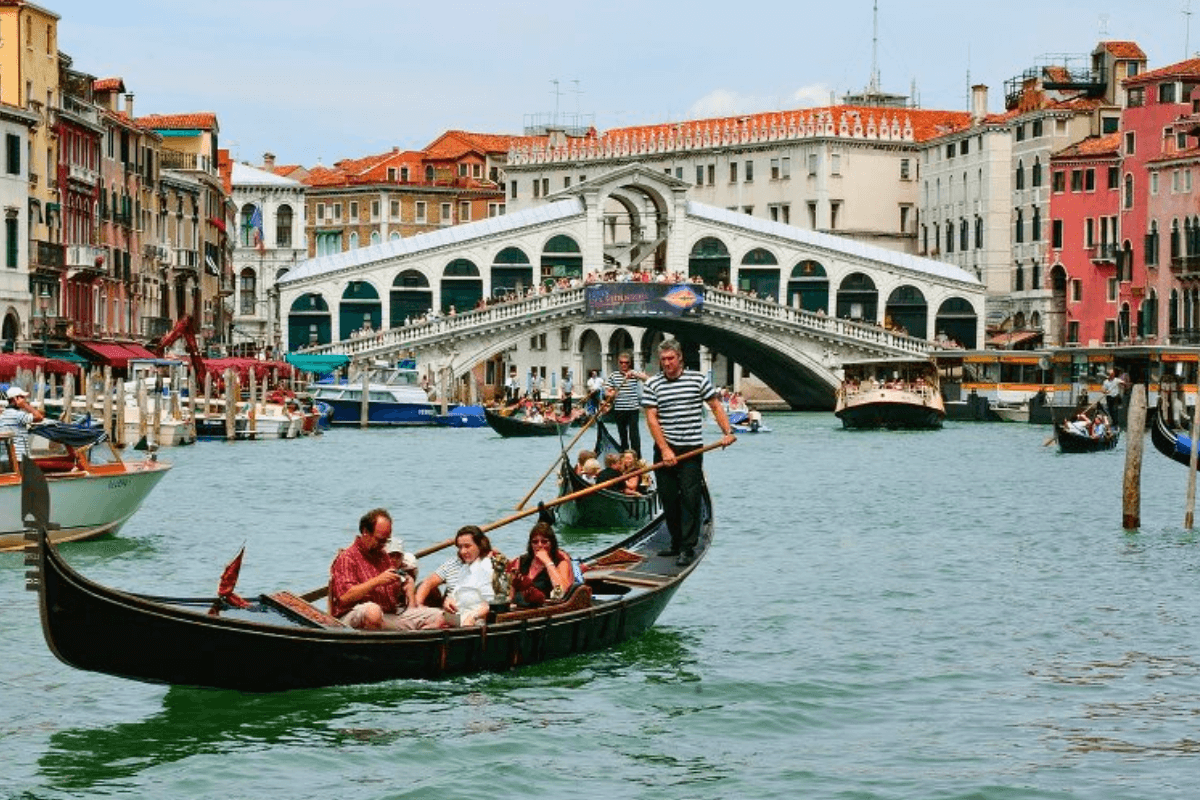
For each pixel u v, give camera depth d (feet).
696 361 434.71
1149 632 87.25
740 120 469.57
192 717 68.13
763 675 76.64
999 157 406.21
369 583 71.51
